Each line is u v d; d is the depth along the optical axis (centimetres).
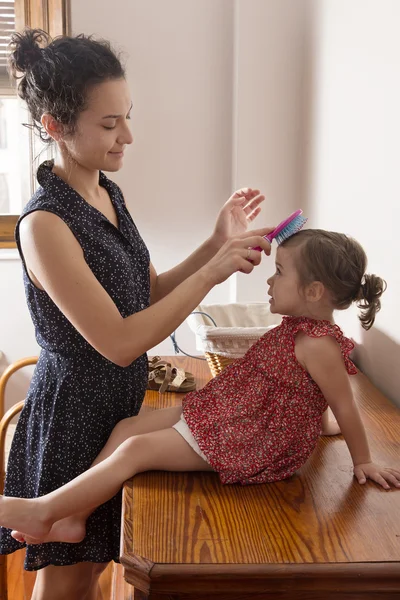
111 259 143
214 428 130
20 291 291
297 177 273
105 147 140
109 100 137
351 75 207
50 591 153
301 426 130
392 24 171
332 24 227
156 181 286
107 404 147
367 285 136
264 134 271
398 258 168
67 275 132
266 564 100
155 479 128
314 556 102
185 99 281
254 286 277
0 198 307
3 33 281
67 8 275
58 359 147
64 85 135
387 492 123
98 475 129
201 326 168
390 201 173
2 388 210
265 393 132
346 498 121
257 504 119
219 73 280
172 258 291
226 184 287
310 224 258
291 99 269
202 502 119
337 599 101
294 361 130
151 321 131
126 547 104
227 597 101
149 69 279
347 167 211
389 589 101
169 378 178
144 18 276
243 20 264
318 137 246
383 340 181
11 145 304
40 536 132
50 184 143
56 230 134
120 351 131
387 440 145
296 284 133
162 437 131
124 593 161
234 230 170
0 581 196
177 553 103
